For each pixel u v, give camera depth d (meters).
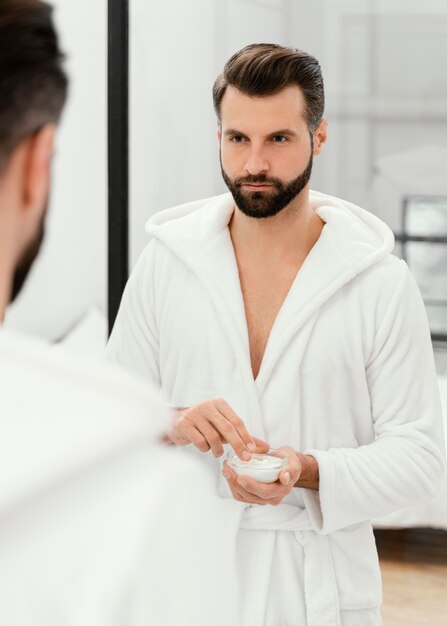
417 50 3.66
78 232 2.99
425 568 3.06
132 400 0.39
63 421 0.36
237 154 1.38
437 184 3.73
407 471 1.33
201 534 0.42
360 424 1.42
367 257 1.41
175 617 0.39
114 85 2.21
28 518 0.34
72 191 2.97
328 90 3.73
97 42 2.90
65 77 0.40
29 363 0.38
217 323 1.44
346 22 3.64
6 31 0.38
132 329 1.53
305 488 1.34
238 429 1.28
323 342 1.40
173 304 1.48
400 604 2.80
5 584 0.33
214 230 1.47
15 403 0.36
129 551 0.36
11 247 0.40
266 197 1.38
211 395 1.44
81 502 0.36
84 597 0.34
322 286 1.40
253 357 1.45
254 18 3.31
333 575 1.35
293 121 1.36
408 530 3.40
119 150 2.23
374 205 3.79
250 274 1.46
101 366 0.39
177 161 3.10
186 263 1.46
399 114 3.72
